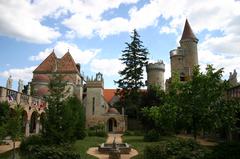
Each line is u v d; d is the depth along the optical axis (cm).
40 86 4981
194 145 1530
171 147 1527
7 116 2134
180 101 1916
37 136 2286
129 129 5869
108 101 7519
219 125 1845
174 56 6203
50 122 2202
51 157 1647
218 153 1137
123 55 6000
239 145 1128
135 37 6016
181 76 5950
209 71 1930
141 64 5941
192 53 6175
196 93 1889
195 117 1881
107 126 5847
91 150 2520
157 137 3453
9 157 1872
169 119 1969
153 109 2284
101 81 6141
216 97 1878
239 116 2241
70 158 1709
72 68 6103
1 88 2659
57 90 2331
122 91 5922
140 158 1978
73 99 3734
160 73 6738
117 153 2044
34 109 3562
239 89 2450
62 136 2172
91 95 6062
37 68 6081
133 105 5669
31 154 1834
